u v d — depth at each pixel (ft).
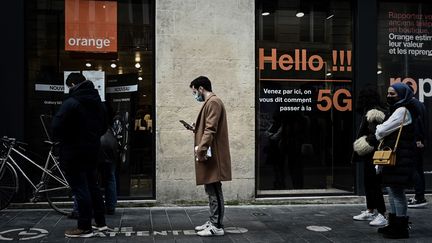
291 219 24.59
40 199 25.31
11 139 25.00
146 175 27.94
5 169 24.82
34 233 21.18
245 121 28.17
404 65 30.71
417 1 30.83
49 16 27.50
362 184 29.37
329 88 29.81
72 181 20.43
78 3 27.71
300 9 29.68
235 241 20.11
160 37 27.43
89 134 20.22
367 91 22.94
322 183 29.66
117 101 27.94
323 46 29.81
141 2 28.19
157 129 27.37
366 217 24.22
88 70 27.76
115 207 26.27
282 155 29.35
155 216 24.99
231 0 28.04
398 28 30.76
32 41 27.37
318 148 29.66
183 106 27.58
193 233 21.40
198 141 20.97
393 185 20.30
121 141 27.84
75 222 23.34
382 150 20.43
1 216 24.67
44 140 27.25
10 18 26.37
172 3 27.53
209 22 27.84
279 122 29.32
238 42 28.12
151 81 27.99
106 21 27.94
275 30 29.37
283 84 29.35
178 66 27.58
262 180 29.14
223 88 27.96
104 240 20.08
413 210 27.20
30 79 27.30
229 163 20.99
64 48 27.58
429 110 30.73
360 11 29.63
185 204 27.61
